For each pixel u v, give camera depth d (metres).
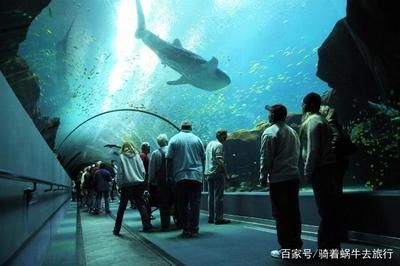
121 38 18.09
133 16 17.52
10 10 8.76
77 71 16.98
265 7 31.69
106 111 23.02
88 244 6.72
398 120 12.29
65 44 14.52
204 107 32.94
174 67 17.69
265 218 8.58
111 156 34.00
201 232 7.73
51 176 6.63
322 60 14.45
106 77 19.62
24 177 2.88
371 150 12.56
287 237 4.98
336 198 4.76
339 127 5.15
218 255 5.29
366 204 5.70
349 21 10.83
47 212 5.54
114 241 7.04
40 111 15.75
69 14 13.63
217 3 27.27
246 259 4.97
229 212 10.55
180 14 24.11
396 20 9.24
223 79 18.22
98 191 14.27
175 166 7.32
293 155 5.07
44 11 12.12
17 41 9.92
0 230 2.25
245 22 31.34
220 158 9.09
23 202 3.18
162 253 5.58
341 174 5.02
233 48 32.81
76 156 33.56
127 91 22.20
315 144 4.67
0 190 2.27
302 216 7.26
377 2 9.25
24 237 3.20
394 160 12.03
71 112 20.17
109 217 12.52
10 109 2.72
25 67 11.57
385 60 10.57
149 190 9.52
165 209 8.35
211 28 27.92
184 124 7.65
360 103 13.89
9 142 2.65
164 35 23.97
